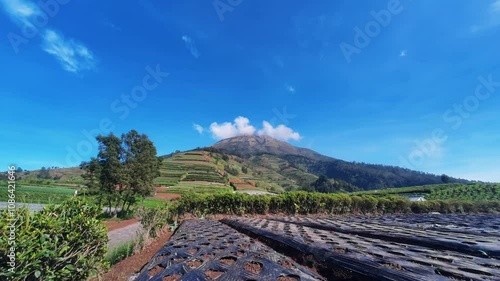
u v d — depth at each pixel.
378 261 3.45
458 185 42.81
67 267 2.66
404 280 2.83
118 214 21.84
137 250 6.57
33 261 2.21
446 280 2.76
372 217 14.55
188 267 3.25
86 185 20.33
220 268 3.24
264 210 15.24
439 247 5.14
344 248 4.30
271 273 2.99
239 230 8.44
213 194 15.48
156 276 2.98
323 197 16.97
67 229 2.75
